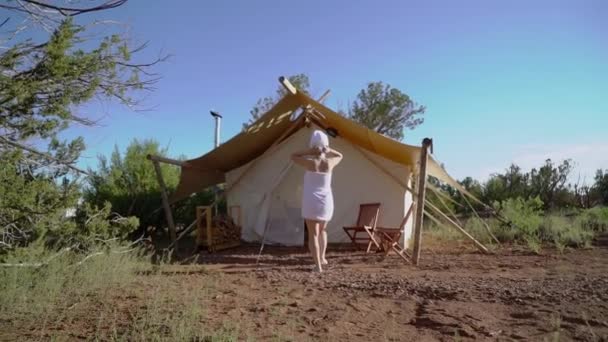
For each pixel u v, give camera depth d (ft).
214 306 15.43
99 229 20.47
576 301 15.39
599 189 58.59
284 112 32.78
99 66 17.19
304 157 24.11
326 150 23.53
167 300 15.70
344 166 35.78
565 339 11.84
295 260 27.45
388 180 34.83
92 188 36.94
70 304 15.20
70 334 12.33
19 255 16.62
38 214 17.60
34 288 15.79
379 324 13.67
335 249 32.48
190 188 36.94
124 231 22.56
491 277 20.58
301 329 13.12
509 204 40.63
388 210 34.58
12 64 15.52
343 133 35.01
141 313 14.01
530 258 27.09
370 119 73.51
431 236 40.47
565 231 36.06
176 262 25.45
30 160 18.06
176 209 41.73
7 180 16.43
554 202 57.93
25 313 14.02
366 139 32.32
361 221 33.04
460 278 20.47
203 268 23.76
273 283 19.76
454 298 16.56
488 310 14.87
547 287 17.76
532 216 37.35
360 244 33.76
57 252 19.15
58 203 18.15
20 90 14.94
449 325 13.34
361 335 12.64
